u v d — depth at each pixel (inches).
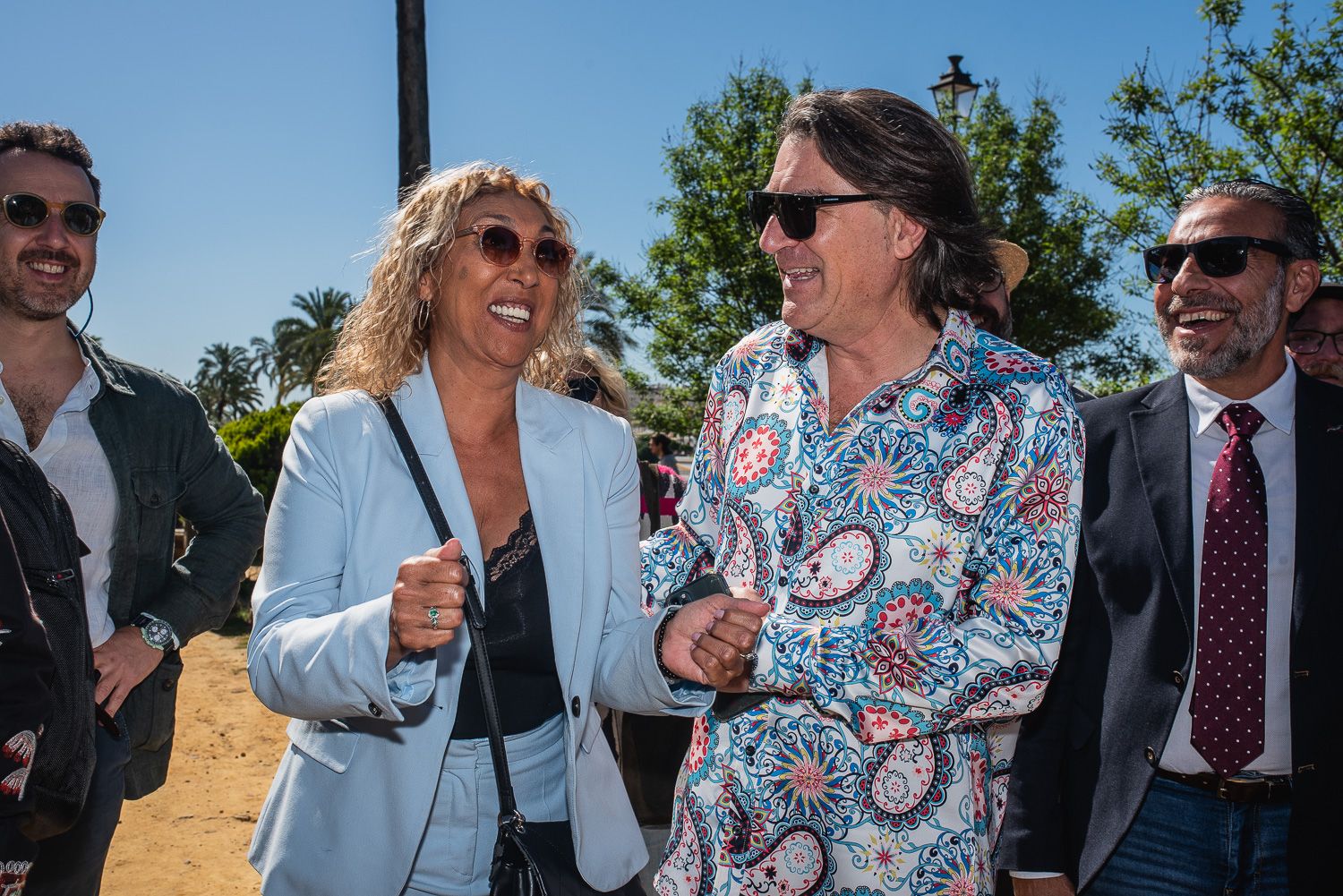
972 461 72.5
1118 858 87.5
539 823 74.2
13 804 60.9
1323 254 300.5
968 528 72.3
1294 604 81.7
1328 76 310.2
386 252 78.0
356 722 70.2
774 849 74.5
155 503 104.3
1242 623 83.2
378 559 70.7
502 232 73.2
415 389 76.5
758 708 75.6
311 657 63.1
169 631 103.8
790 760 74.2
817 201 73.9
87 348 103.9
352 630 61.7
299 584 69.6
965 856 72.4
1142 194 346.6
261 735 265.4
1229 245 87.1
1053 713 90.4
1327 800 80.2
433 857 71.3
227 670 330.6
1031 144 597.6
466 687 72.7
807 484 76.6
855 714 67.6
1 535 61.6
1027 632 68.7
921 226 75.5
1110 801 85.3
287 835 70.9
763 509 78.7
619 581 80.6
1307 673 80.7
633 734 125.5
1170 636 84.5
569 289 88.7
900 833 72.1
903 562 72.2
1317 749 80.3
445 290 75.4
